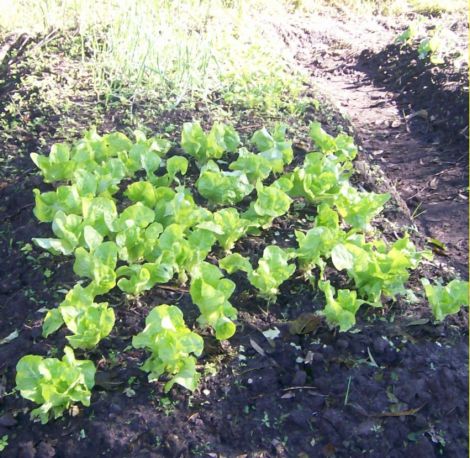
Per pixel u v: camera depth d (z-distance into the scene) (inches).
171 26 126.3
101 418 58.1
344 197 81.0
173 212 75.0
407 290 72.6
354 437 57.9
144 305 69.2
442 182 110.4
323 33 190.7
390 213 92.3
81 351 63.6
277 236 80.7
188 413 58.7
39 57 131.0
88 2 141.8
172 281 72.3
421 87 142.7
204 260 74.9
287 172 92.8
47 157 91.4
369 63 170.1
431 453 57.1
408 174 114.1
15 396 61.2
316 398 60.6
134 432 57.1
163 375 61.2
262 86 116.7
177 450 55.9
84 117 105.6
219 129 92.6
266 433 58.1
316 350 64.7
